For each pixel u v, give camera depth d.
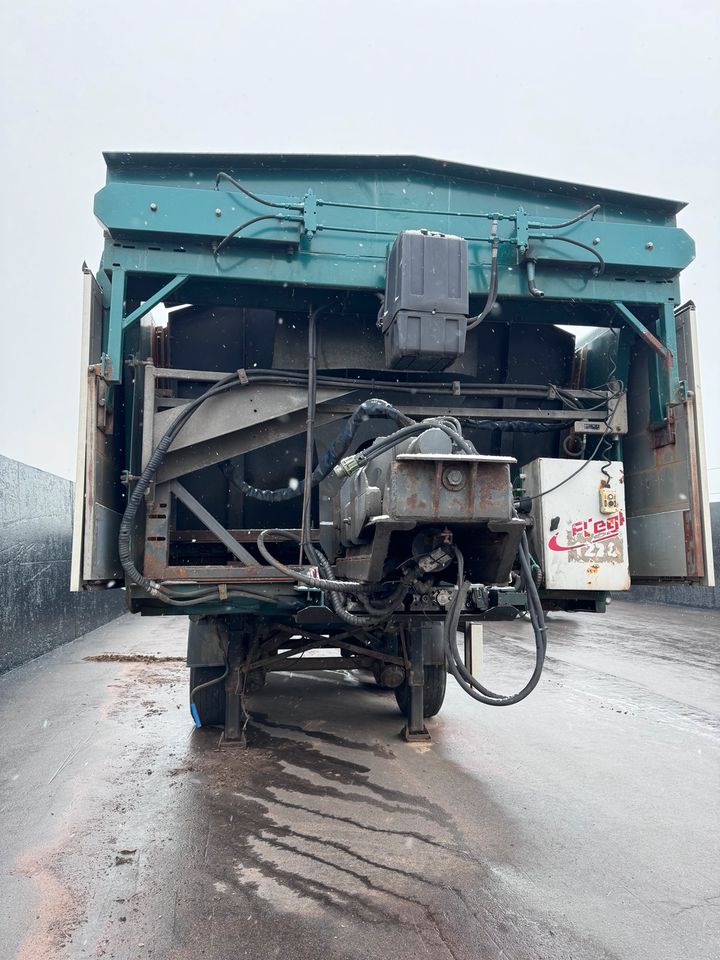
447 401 5.62
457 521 3.50
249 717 6.12
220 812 3.95
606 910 2.93
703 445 4.84
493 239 4.70
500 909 2.92
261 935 2.72
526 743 5.39
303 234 4.58
